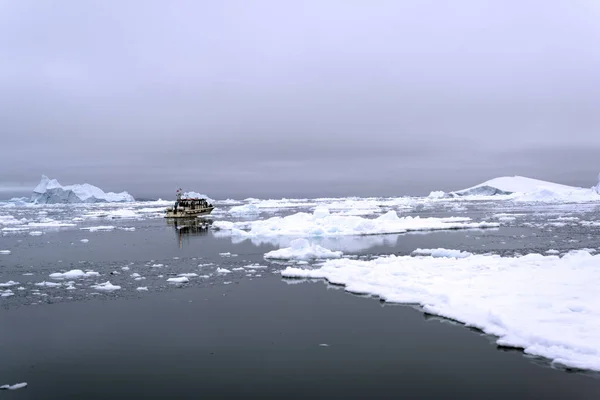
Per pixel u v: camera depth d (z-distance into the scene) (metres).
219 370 12.71
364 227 46.12
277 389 11.56
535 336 13.28
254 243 40.62
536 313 15.13
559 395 10.94
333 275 23.47
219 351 14.02
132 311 18.33
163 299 20.16
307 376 12.26
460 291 18.25
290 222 50.19
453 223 52.66
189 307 18.78
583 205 96.12
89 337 15.38
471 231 46.31
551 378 11.73
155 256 33.28
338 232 44.59
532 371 12.14
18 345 14.73
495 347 13.73
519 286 18.38
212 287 22.31
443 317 16.45
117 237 48.00
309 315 17.33
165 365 13.08
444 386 11.53
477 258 25.56
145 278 24.89
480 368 12.41
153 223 68.31
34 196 155.50
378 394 11.20
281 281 23.41
